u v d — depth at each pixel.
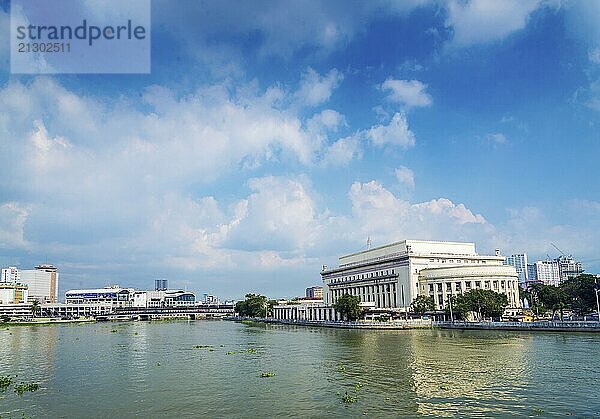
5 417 62.81
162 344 159.62
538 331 165.25
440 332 178.88
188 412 64.19
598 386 73.88
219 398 71.38
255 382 82.94
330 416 60.34
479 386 74.62
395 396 69.25
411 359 103.44
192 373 94.06
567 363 94.06
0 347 154.50
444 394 69.81
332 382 80.50
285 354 121.81
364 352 118.88
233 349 138.38
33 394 76.19
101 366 106.25
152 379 88.12
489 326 183.00
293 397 70.62
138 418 61.78
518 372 85.44
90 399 72.19
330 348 131.75
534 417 58.12
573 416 58.44
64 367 105.62
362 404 65.38
